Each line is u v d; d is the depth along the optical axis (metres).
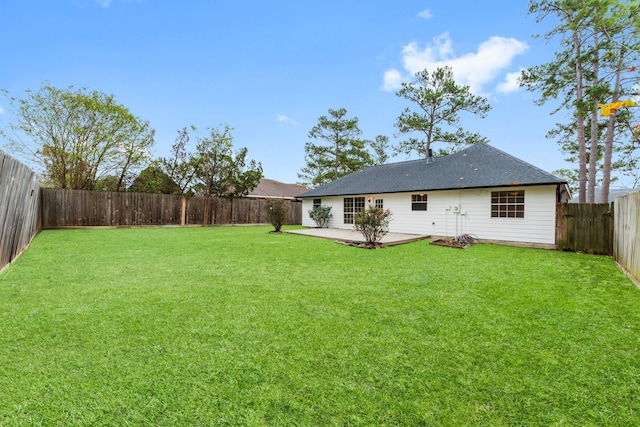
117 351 2.46
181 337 2.73
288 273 5.30
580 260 7.09
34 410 1.79
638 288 4.56
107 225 14.31
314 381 2.10
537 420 1.77
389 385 2.07
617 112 11.76
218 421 1.72
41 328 2.87
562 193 10.57
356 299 3.88
